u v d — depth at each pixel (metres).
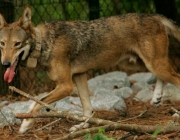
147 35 10.92
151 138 8.33
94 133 8.59
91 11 14.57
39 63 9.99
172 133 8.51
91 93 13.25
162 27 11.09
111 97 11.95
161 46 11.02
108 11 17.12
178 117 10.52
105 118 10.84
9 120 10.25
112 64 11.03
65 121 10.43
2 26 9.70
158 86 11.80
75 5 16.89
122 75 14.28
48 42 9.98
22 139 9.25
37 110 9.64
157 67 11.00
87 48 10.57
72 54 10.36
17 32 9.54
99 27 10.73
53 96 9.97
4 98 13.34
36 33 9.84
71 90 10.12
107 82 13.93
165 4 16.86
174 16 17.11
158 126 8.08
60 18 16.16
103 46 10.73
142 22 10.95
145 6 17.08
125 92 13.03
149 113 11.28
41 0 15.46
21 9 15.13
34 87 14.58
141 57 11.02
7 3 13.86
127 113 11.35
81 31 10.52
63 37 10.19
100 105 11.68
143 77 14.66
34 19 16.86
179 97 12.53
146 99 12.69
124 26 10.86
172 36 11.70
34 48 9.80
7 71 9.48
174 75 11.14
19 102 12.12
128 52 11.08
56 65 10.04
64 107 11.41
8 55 9.38
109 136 8.84
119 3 17.20
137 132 7.99
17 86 13.88
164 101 12.55
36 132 9.68
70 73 10.28
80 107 11.69
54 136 9.30
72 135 7.76
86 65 10.65
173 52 16.16
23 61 9.88
